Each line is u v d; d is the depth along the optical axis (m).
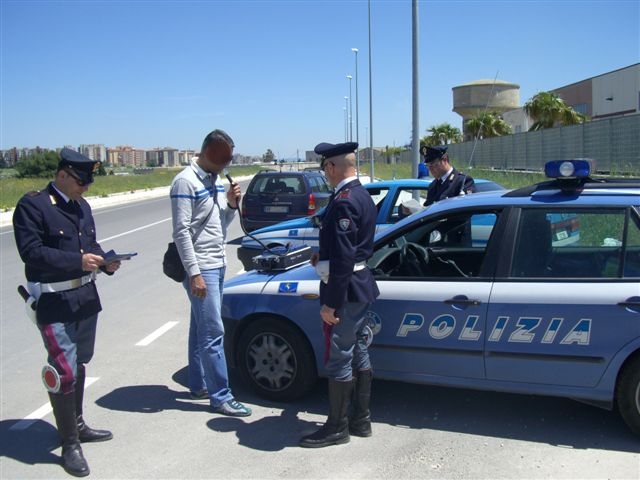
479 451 3.80
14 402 4.80
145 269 10.59
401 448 3.87
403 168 48.09
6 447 4.04
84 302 3.79
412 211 6.53
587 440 3.91
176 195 4.20
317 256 4.01
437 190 6.32
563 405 4.45
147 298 8.35
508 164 31.14
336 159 3.79
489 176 24.11
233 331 4.69
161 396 4.85
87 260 3.62
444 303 4.05
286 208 13.01
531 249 4.00
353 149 3.82
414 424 4.21
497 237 4.07
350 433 4.07
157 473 3.65
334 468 3.64
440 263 4.58
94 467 3.74
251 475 3.58
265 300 4.53
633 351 3.71
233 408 4.41
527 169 28.12
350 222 3.64
